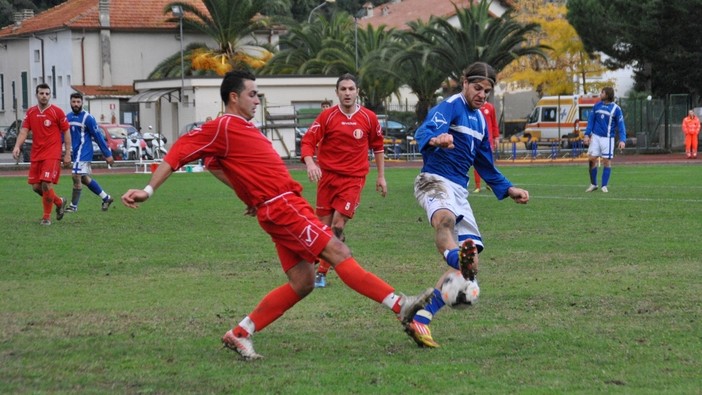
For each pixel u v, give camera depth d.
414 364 11.91
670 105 89.12
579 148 83.44
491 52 79.56
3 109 134.12
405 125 101.81
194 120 92.19
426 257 21.67
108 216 31.78
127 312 15.48
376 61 88.12
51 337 13.61
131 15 114.56
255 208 12.48
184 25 107.06
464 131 14.09
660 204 33.28
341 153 19.61
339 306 15.91
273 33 120.00
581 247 22.73
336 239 12.38
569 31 101.75
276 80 91.50
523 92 128.62
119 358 12.37
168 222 29.77
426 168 14.30
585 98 94.94
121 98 106.12
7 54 131.50
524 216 30.03
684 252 21.53
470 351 12.55
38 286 18.14
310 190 44.50
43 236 26.19
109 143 80.75
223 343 12.39
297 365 11.94
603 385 10.80
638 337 13.22
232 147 12.27
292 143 83.38
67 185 50.25
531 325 14.12
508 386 10.79
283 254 12.48
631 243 23.23
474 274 12.31
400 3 156.50
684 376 11.18
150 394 10.68
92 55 113.19
